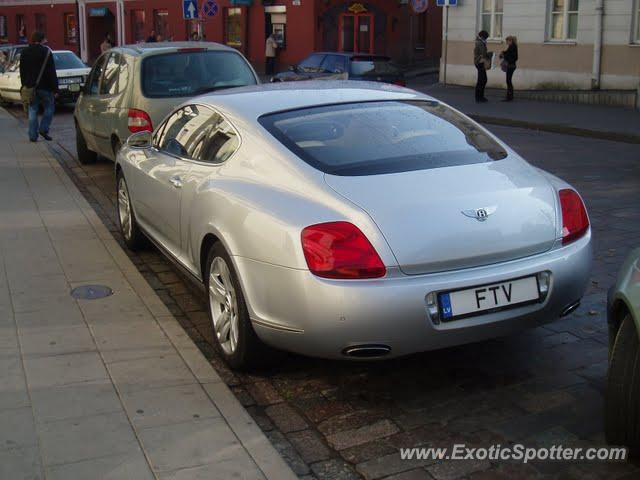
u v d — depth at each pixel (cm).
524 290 413
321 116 490
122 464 362
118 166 732
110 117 982
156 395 432
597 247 731
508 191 425
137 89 911
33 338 511
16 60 2208
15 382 446
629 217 846
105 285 619
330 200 407
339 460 379
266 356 455
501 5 2567
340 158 443
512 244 412
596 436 394
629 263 375
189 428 396
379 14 3416
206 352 508
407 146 462
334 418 420
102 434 389
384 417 420
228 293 464
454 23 2748
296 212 409
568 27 2314
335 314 388
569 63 2305
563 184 461
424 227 396
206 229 476
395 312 387
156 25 4225
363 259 387
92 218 835
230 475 355
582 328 533
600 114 1864
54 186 1008
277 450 385
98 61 1102
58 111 2064
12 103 2300
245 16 3697
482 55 2211
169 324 538
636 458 374
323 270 390
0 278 634
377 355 398
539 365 478
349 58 2097
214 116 536
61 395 430
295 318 404
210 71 942
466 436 398
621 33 2128
